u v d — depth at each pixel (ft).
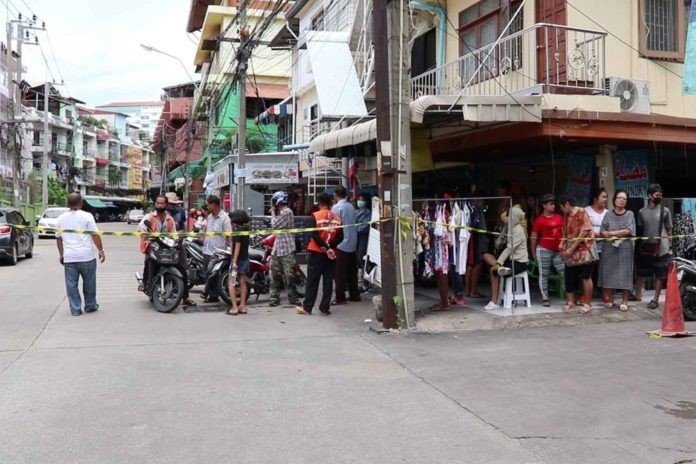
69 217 32.35
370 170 45.73
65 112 228.02
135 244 99.25
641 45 36.86
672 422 16.57
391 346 25.46
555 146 36.17
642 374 21.06
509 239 31.48
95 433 15.57
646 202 35.40
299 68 78.43
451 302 33.68
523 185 44.62
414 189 50.83
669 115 36.50
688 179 46.34
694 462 14.11
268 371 21.53
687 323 31.17
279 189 85.30
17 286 43.73
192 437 15.38
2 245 57.77
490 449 14.74
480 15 42.50
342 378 20.71
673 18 37.91
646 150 37.17
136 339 26.53
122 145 299.79
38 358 22.99
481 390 19.34
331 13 64.75
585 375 20.95
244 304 33.12
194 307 34.86
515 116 29.86
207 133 125.90
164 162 172.76
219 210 35.83
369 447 14.83
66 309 34.01
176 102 169.17
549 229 32.63
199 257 36.37
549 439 15.38
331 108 41.45
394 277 28.27
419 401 18.29
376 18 27.94
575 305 32.73
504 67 39.24
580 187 37.24
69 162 214.48
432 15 46.70
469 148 36.52
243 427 16.10
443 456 14.32
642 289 35.27
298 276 38.99
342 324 30.17
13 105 123.75
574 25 35.60
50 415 16.84
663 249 32.40
